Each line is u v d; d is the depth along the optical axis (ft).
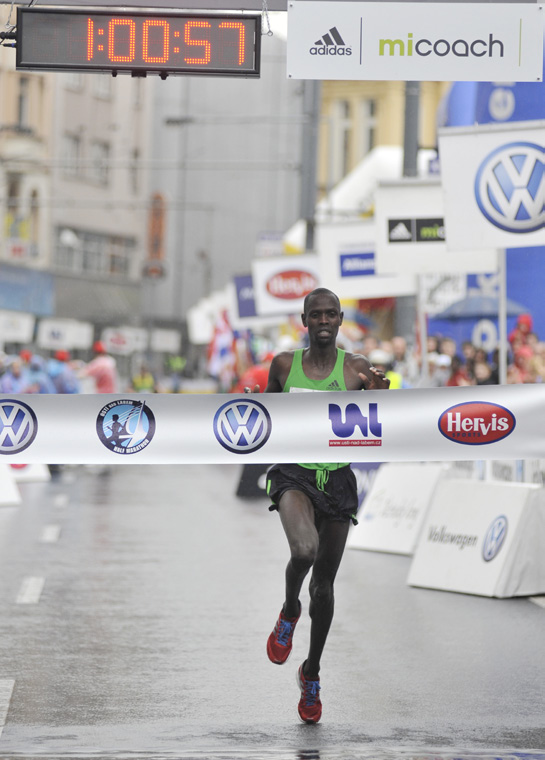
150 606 115.55
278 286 305.53
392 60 101.45
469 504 129.80
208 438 84.69
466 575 126.00
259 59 112.78
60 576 132.77
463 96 225.97
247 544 163.12
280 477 78.18
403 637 102.58
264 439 82.74
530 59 101.65
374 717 76.84
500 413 85.05
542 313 220.02
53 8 111.55
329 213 373.81
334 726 74.54
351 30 101.24
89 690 83.41
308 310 80.12
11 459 85.76
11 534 170.09
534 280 219.82
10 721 75.10
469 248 132.26
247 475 242.78
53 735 71.82
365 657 94.79
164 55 112.06
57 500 228.63
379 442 82.84
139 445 85.46
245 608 115.14
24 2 116.26
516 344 220.64
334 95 628.28
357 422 82.58
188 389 631.56
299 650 97.14
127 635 102.17
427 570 130.00
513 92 213.66
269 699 81.56
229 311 533.96
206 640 100.53
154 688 84.23
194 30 112.47
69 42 111.86
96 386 335.67
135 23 111.96
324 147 630.74
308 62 101.30
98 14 111.75
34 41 111.65
